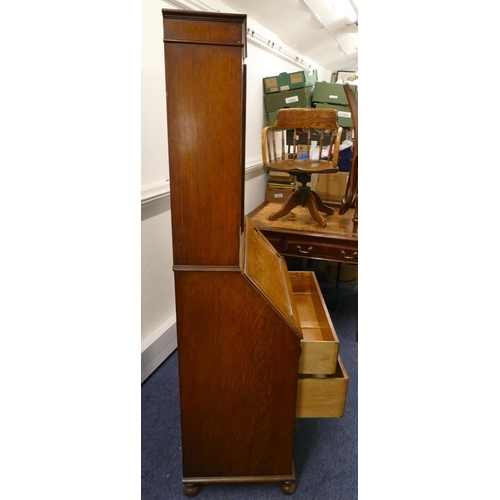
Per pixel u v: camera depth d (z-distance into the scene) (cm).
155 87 146
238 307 96
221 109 82
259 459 111
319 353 105
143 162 145
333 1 273
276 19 257
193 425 106
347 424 143
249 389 103
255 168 257
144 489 115
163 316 175
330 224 195
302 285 154
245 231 121
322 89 280
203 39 78
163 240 165
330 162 191
